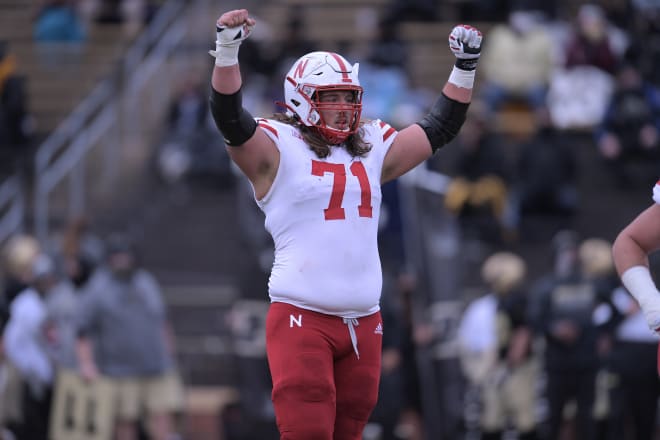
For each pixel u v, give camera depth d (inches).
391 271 1553.9
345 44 2438.5
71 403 1469.0
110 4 2642.7
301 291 663.1
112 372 1477.6
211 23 2655.0
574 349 1472.7
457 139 2222.0
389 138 703.1
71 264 1537.9
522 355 1504.7
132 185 2274.9
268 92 2134.6
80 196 2180.1
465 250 1978.3
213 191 2255.2
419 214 1578.5
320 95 671.8
